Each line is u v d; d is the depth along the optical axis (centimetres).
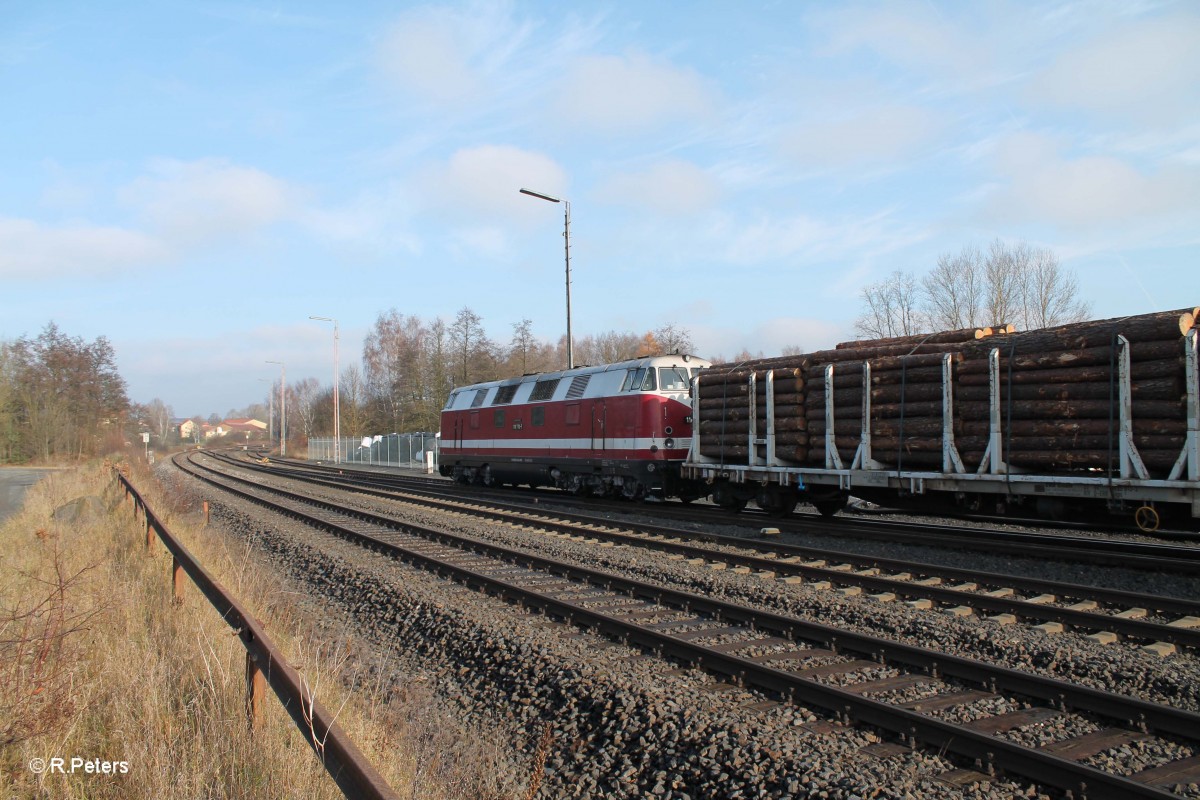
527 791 532
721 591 1025
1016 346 1192
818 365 1540
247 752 489
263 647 531
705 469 1781
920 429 1315
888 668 690
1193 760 497
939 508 1355
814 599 938
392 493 2631
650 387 2005
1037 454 1152
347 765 390
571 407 2273
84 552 1179
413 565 1270
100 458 5356
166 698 582
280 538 1650
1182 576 988
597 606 952
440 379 5784
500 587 1015
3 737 498
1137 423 1041
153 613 826
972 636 768
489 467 2764
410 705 698
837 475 1452
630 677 673
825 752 519
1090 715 568
